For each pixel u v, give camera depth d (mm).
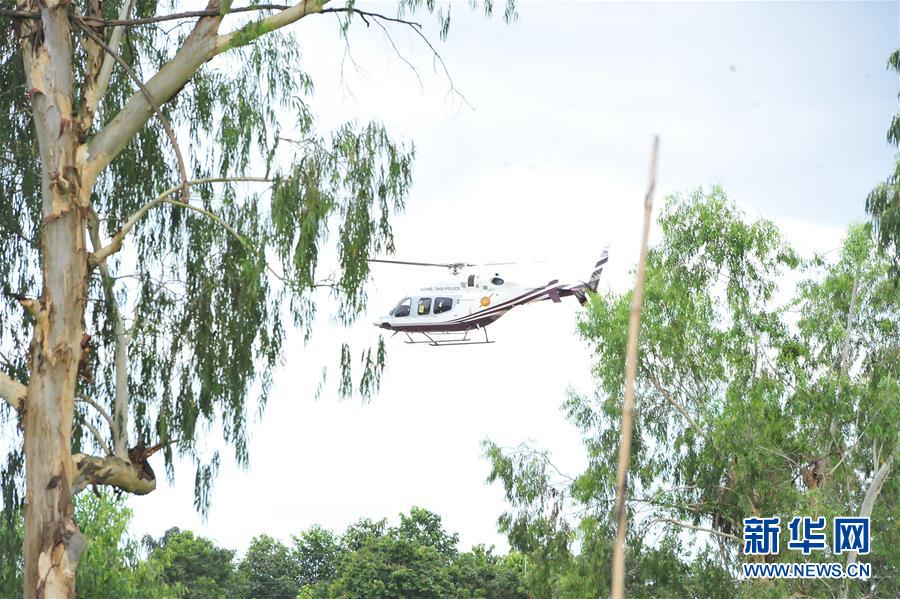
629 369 6188
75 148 26500
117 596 46000
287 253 26531
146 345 28375
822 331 53031
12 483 28484
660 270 51625
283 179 26719
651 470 49719
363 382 28359
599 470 49500
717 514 48938
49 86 26422
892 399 47031
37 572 24984
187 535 108375
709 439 48406
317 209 26109
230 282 27969
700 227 52469
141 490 27953
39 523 25219
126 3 28812
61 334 25797
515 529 52094
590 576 48156
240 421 27953
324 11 27750
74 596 25312
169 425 27906
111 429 28281
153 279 28484
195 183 27281
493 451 52812
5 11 26344
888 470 47969
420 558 105438
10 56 29031
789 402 49438
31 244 29422
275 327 28422
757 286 52125
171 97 27891
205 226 28750
